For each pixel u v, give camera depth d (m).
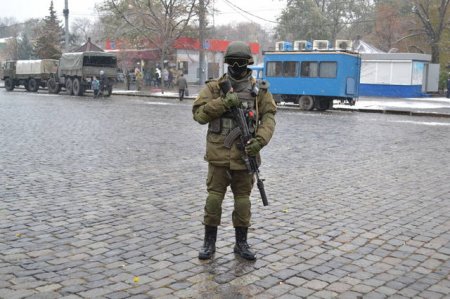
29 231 5.57
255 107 4.66
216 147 4.62
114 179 8.34
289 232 5.70
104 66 34.53
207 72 50.38
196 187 7.82
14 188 7.62
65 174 8.71
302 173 9.20
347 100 26.83
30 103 26.56
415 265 4.77
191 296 4.00
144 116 19.95
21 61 39.94
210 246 4.83
